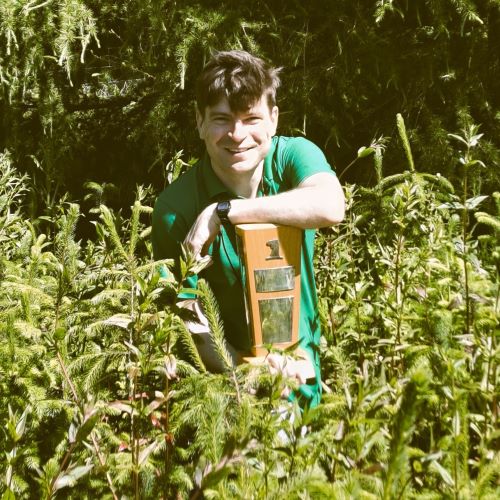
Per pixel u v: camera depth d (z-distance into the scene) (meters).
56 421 1.55
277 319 1.69
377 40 3.29
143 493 1.37
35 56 3.68
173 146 3.84
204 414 1.36
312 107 3.42
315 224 1.70
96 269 1.99
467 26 3.20
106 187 3.57
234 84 1.78
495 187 3.24
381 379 1.21
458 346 1.47
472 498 1.10
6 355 1.61
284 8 3.47
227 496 1.17
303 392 1.83
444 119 3.36
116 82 4.09
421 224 2.10
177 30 3.40
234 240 1.89
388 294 1.95
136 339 1.35
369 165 3.45
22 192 4.01
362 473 1.13
